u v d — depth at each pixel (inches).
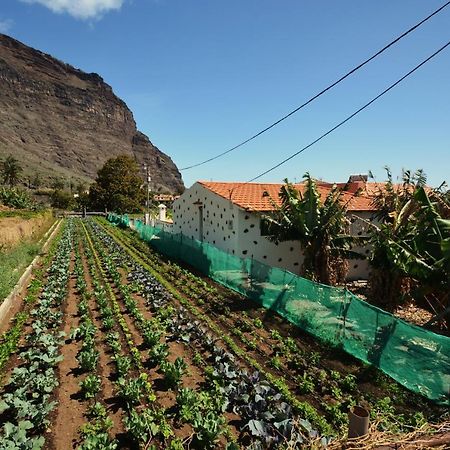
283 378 340.2
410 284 498.3
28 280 657.0
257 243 755.4
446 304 453.4
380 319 351.3
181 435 257.1
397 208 557.0
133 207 2775.6
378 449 154.5
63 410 284.0
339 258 625.9
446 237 402.6
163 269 799.7
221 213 814.5
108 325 449.4
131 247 1127.6
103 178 2805.1
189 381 333.1
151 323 454.9
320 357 379.6
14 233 880.3
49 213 1872.5
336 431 261.9
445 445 162.1
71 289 639.1
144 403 295.3
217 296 593.6
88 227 1717.5
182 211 1071.6
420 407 295.6
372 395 313.3
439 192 530.6
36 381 293.7
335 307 405.1
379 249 506.0
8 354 365.7
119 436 256.2
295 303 471.8
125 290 600.1
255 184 968.3
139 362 357.1
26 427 240.5
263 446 241.1
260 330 454.9
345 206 613.3
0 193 2161.7
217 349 374.3
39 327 406.0
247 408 269.7
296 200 629.6
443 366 291.7
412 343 318.0
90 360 340.8
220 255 686.5
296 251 783.7
